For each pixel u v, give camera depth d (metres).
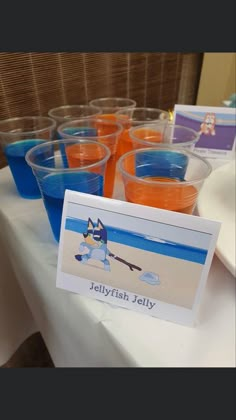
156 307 0.39
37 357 1.02
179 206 0.44
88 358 0.48
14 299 0.83
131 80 1.11
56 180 0.47
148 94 1.21
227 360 0.34
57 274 0.44
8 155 0.60
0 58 0.78
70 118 0.75
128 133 0.68
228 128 0.77
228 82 1.42
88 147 0.57
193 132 0.69
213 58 1.29
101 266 0.41
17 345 0.92
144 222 0.37
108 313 0.40
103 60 0.99
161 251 0.37
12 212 0.61
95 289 0.42
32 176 0.61
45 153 0.59
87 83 1.00
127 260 0.39
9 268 0.77
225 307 0.41
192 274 0.37
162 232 0.37
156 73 1.17
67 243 0.42
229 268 0.43
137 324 0.39
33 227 0.57
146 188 0.45
